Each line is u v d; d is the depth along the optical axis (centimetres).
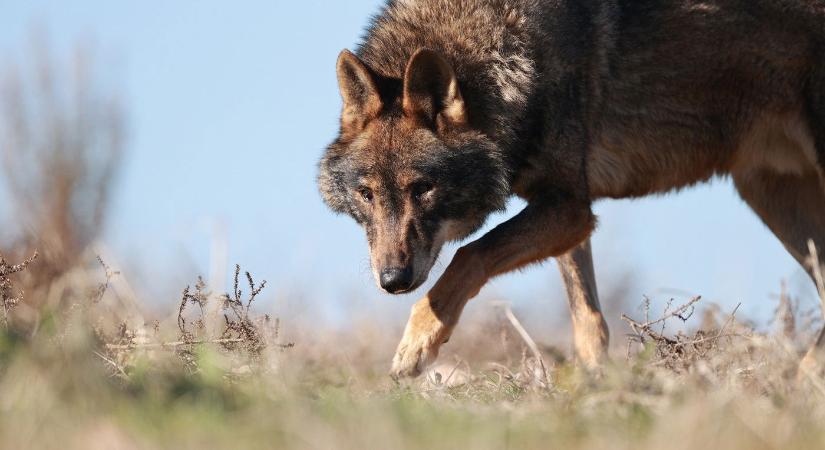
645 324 2153
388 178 2355
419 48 2355
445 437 1296
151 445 1172
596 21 2506
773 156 2623
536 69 2403
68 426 1245
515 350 3066
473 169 2383
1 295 2152
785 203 2789
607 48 2508
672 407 1497
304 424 1274
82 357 1488
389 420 1308
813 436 1347
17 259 2839
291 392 1616
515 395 2003
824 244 2759
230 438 1241
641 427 1419
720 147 2600
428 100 2372
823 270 2730
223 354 2039
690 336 2248
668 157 2603
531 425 1434
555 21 2450
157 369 1766
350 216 2527
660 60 2536
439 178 2356
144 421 1286
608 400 1597
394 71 2495
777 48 2527
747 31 2530
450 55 2453
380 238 2347
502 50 2425
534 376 2142
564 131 2434
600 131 2538
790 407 1509
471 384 2145
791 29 2522
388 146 2361
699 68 2542
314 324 3312
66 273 2606
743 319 2480
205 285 2350
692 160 2614
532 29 2423
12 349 1627
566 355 2969
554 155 2434
